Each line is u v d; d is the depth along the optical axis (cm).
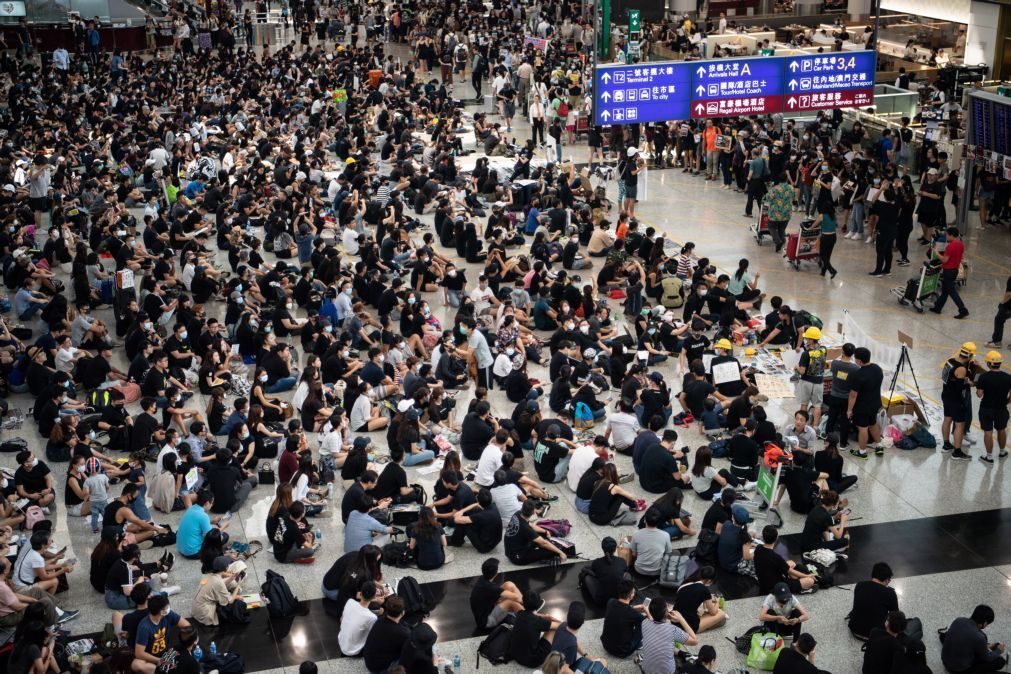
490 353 2109
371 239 2653
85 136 3894
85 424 1862
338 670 1352
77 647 1371
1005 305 2231
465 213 2925
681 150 3659
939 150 3288
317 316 2245
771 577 1470
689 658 1330
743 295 2472
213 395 1900
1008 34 4194
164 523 1658
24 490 1694
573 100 4247
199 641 1407
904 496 1739
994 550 1598
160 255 2788
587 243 2933
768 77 3072
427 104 4372
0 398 2036
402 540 1598
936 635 1417
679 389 2114
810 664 1223
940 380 2128
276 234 2848
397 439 1828
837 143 3506
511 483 1669
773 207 2822
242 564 1495
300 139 3747
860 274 2709
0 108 4578
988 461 1836
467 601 1483
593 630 1423
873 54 3127
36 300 2456
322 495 1712
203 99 4531
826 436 1897
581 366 2044
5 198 3078
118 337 2369
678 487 1739
